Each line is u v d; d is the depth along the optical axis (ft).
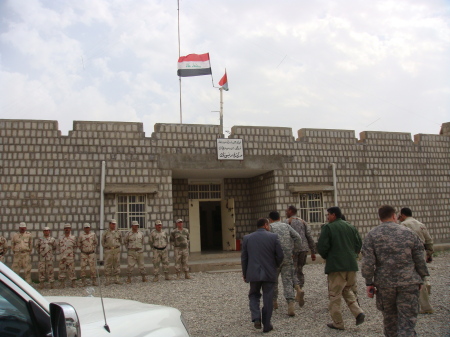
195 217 65.77
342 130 63.41
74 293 40.42
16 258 43.98
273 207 59.62
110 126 52.85
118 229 51.67
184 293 38.22
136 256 46.70
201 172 59.36
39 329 8.23
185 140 55.62
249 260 24.66
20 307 8.38
